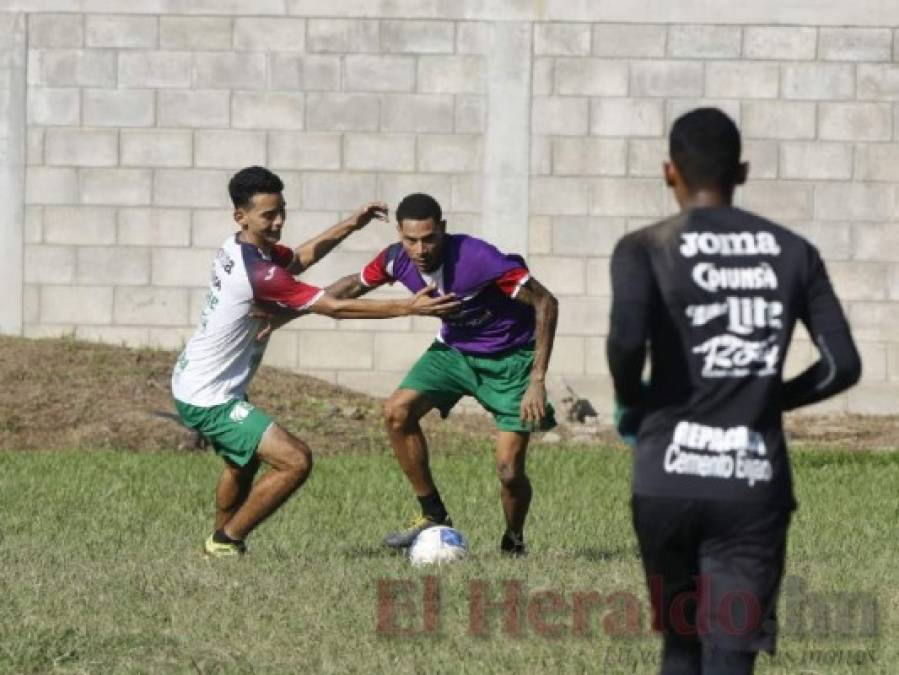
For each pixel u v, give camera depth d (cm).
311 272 5331
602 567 2620
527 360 2705
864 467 4269
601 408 5334
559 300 5347
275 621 2212
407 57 5322
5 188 5322
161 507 3384
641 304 1503
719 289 1521
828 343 1527
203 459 4244
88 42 5306
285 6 5306
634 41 5322
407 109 5325
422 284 2697
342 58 5322
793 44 5322
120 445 4628
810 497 3650
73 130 5322
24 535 2994
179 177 5325
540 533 3070
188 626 2188
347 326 5356
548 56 5322
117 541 2922
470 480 3875
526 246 5341
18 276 5334
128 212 5331
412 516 3288
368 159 5331
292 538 2961
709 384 1518
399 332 5359
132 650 2073
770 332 1523
